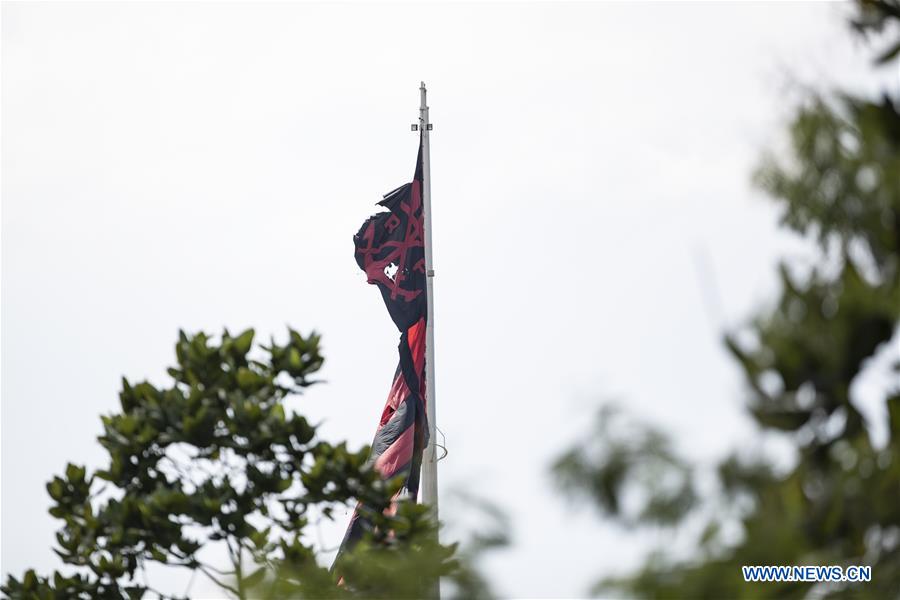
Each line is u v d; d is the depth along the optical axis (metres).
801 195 22.11
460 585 21.19
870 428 20.38
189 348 54.41
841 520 19.34
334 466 51.34
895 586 19.19
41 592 53.59
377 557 30.62
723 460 19.00
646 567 18.12
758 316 20.38
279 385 55.00
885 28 25.56
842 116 22.77
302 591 29.66
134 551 53.06
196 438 52.31
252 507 51.78
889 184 21.75
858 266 21.80
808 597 18.94
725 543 18.33
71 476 55.09
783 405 19.86
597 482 18.62
